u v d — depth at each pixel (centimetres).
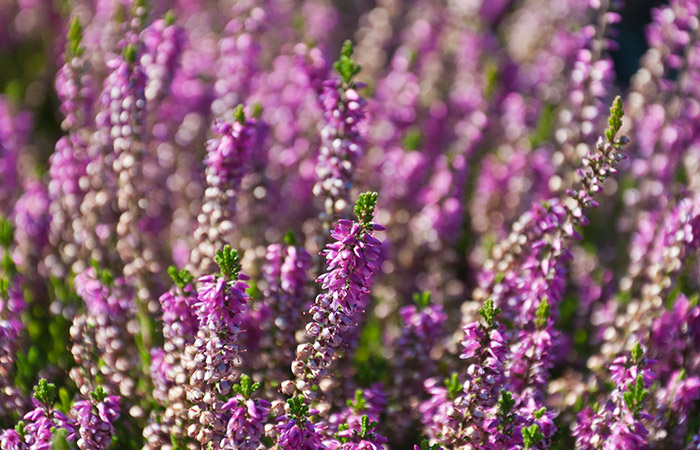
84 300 56
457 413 52
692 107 62
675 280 56
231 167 55
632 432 51
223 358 51
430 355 56
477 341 51
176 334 53
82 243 58
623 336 56
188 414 52
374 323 60
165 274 60
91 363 55
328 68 60
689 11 61
